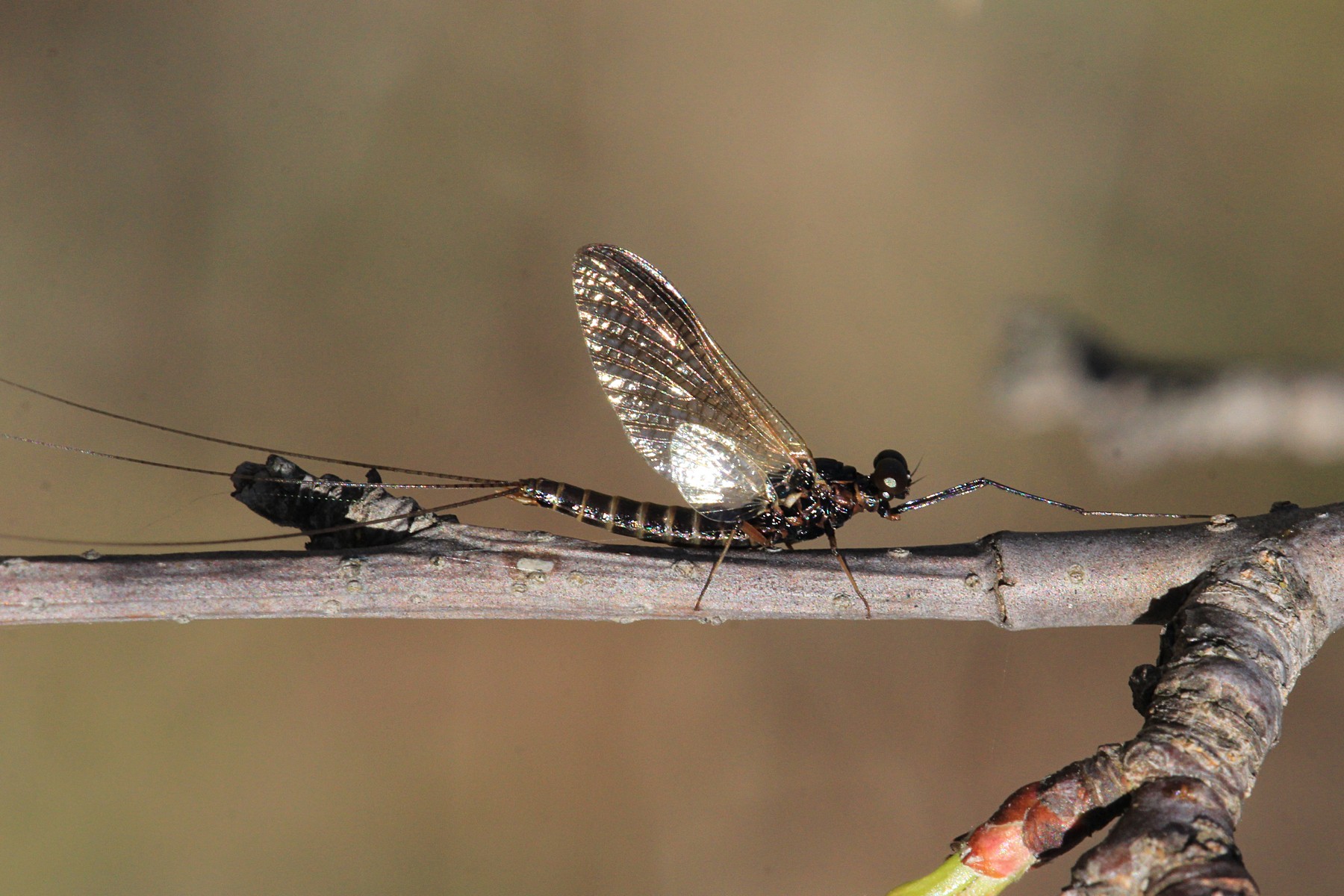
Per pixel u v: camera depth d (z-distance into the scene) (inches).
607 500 8.3
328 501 8.1
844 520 8.3
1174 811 7.8
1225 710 7.9
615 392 8.4
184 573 8.0
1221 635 7.9
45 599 8.0
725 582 8.1
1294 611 8.0
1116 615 8.1
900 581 8.1
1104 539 8.1
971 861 7.9
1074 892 7.8
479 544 8.1
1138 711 8.0
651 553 8.1
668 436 8.3
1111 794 7.9
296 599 8.1
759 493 8.3
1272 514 8.1
